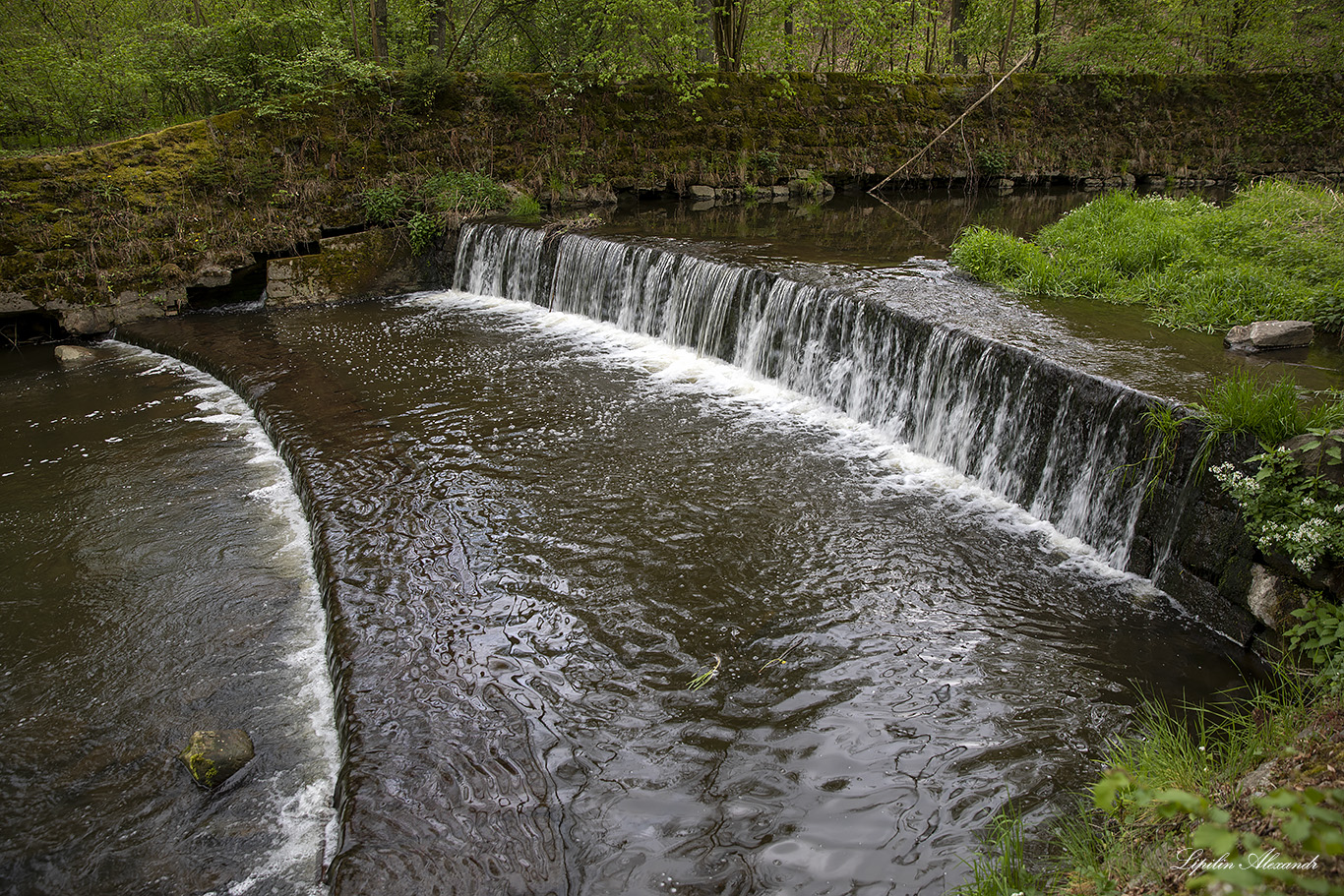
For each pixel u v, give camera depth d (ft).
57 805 16.06
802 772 15.37
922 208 63.98
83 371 41.45
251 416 34.88
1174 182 77.15
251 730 17.71
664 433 31.07
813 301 34.06
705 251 42.52
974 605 20.43
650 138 66.23
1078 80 78.43
